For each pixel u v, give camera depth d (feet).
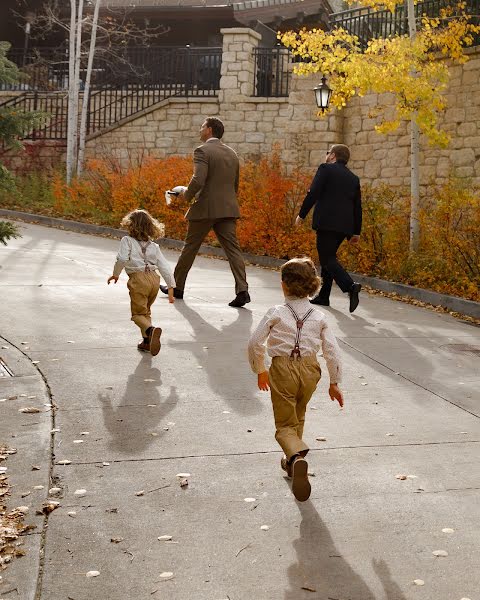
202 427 18.38
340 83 46.88
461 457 17.01
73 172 76.74
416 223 43.93
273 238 49.47
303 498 13.76
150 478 15.43
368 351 26.05
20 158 80.74
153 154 75.51
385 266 42.55
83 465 15.97
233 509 14.16
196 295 34.81
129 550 12.57
